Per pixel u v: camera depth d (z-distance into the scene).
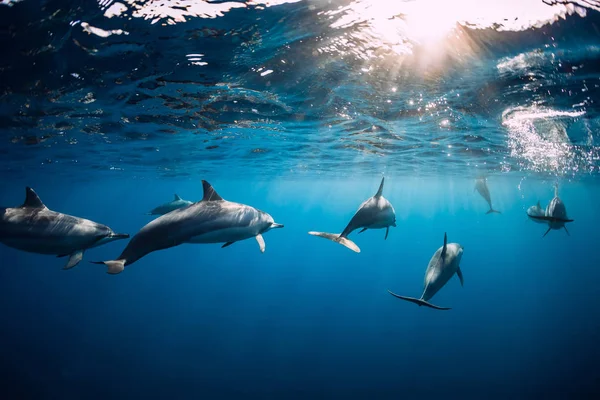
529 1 4.23
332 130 11.66
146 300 40.28
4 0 4.08
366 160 19.09
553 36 4.90
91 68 6.15
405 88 7.27
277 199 70.75
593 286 46.91
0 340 24.38
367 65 6.06
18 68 6.07
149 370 21.98
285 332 30.42
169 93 7.73
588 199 45.41
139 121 10.35
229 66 6.13
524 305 36.94
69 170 22.91
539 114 8.93
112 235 5.50
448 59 5.73
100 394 18.92
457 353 25.14
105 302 38.47
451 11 4.41
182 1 4.16
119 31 4.84
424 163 19.59
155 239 3.90
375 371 22.83
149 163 20.28
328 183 37.53
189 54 5.62
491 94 7.54
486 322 31.69
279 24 4.68
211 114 9.70
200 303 40.06
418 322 32.59
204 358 24.31
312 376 22.20
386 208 5.32
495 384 20.73
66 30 4.78
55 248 5.05
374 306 39.19
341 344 27.56
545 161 16.98
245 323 32.75
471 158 16.97
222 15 4.46
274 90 7.55
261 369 23.06
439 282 4.53
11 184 32.69
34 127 10.65
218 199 4.62
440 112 9.07
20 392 18.41
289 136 12.80
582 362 22.41
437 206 76.06
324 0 4.16
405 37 5.05
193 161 19.81
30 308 34.16
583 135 11.14
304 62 5.96
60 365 21.58
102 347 24.94
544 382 20.61
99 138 12.65
